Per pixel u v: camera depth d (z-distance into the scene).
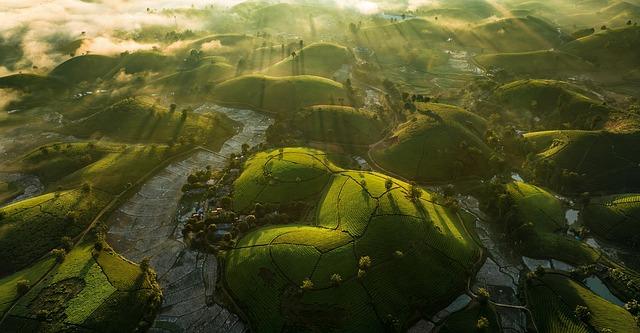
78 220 114.56
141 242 110.25
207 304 91.88
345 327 83.38
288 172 129.12
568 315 88.19
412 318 87.25
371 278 91.75
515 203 118.81
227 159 150.38
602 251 108.62
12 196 132.12
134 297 91.69
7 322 85.50
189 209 121.75
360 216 107.25
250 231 110.25
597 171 134.38
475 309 89.94
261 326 85.00
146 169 139.62
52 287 93.62
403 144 149.50
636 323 85.31
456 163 136.12
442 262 97.81
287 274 92.81
